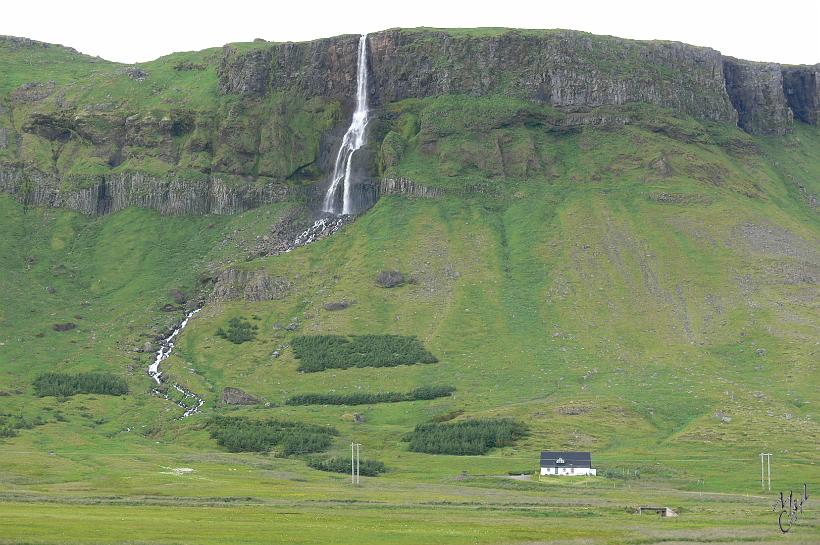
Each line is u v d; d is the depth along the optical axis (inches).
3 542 7696.9
